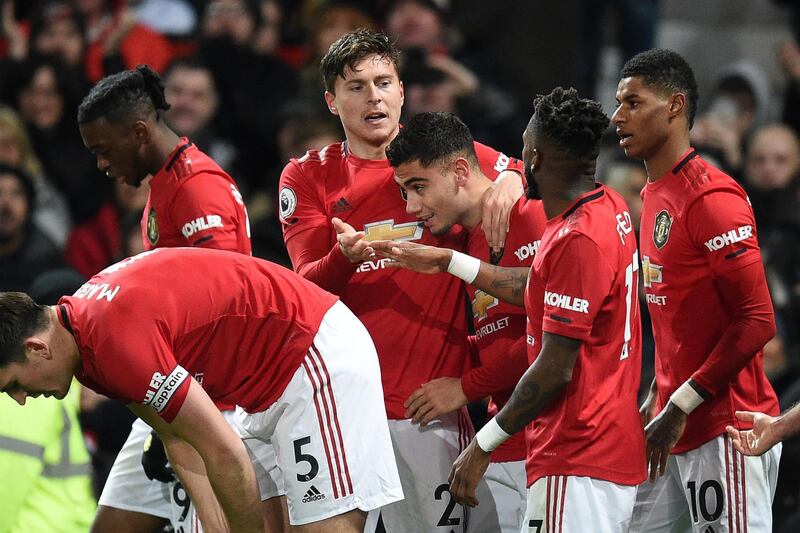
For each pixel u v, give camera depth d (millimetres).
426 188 18047
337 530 17281
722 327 17672
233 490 16016
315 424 17141
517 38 35188
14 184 29172
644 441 16969
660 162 17844
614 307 16438
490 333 18672
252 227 29656
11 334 15336
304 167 19359
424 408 18516
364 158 19031
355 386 17281
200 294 16375
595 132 16312
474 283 17844
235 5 35906
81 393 25156
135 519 20406
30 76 34000
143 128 19359
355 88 18672
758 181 31500
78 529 21094
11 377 15492
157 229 19594
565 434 16406
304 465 17219
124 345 15602
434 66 31688
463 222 18516
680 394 17516
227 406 19531
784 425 16734
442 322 18906
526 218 18031
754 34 39844
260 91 35438
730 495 17656
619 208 16812
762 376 18234
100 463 24297
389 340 18844
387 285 18859
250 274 16906
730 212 17250
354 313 19016
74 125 34281
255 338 16906
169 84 34125
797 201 30734
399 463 18922
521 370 18016
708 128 32656
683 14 40406
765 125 35156
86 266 32938
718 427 17766
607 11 37156
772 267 29250
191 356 16516
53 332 15602
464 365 19188
